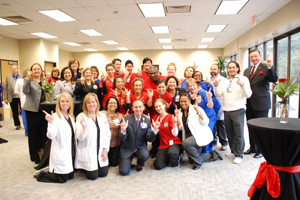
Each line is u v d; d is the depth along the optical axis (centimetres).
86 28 658
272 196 154
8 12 503
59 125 235
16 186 232
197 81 363
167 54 1124
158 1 435
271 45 631
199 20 573
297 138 141
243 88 282
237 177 248
